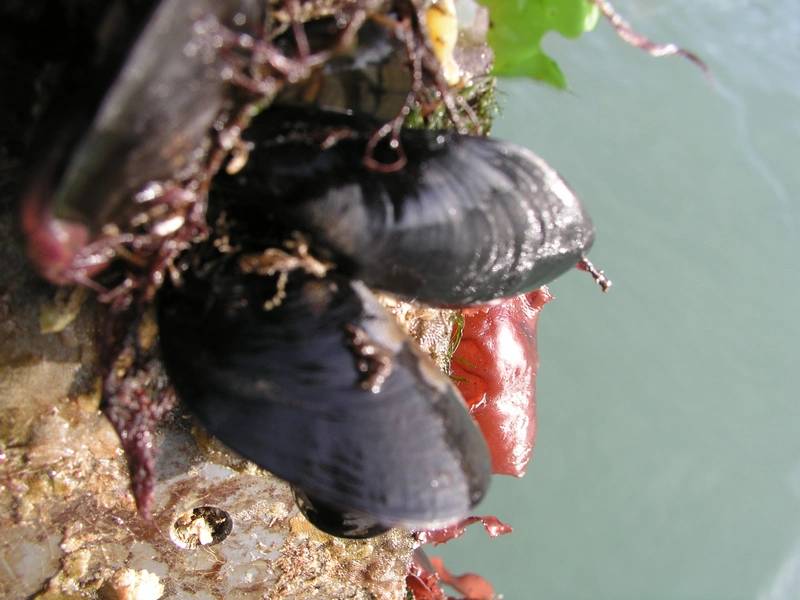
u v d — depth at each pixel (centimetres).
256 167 14
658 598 48
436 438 15
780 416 52
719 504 49
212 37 12
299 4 14
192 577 19
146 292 14
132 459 15
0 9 12
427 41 14
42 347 16
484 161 15
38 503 17
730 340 52
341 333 14
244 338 14
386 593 21
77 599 18
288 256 14
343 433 14
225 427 14
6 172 15
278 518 19
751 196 55
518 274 16
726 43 59
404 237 14
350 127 15
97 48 12
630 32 14
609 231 52
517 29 18
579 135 53
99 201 12
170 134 12
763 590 48
